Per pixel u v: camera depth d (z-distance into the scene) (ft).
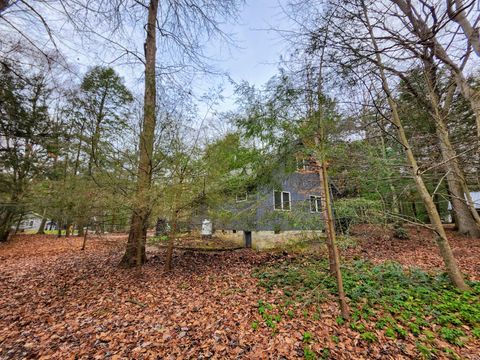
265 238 34.60
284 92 13.55
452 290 13.61
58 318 12.39
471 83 18.01
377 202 17.44
